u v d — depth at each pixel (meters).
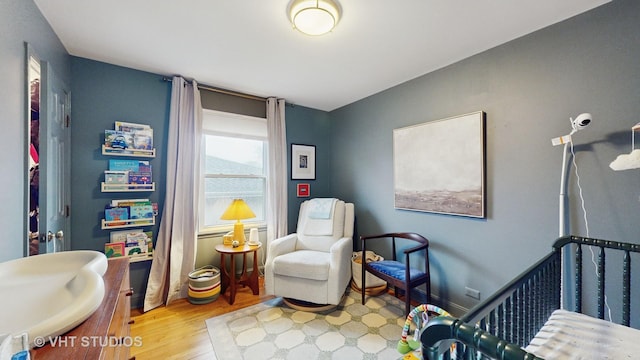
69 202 2.08
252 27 1.74
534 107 1.78
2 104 1.14
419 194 2.50
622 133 1.45
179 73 2.50
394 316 2.23
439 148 2.33
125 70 2.36
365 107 3.19
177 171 2.53
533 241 1.79
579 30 1.59
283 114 3.27
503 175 1.94
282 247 2.66
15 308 0.79
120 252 2.23
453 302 2.25
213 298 2.50
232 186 3.10
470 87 2.14
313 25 1.57
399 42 1.93
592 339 1.09
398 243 2.76
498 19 1.65
